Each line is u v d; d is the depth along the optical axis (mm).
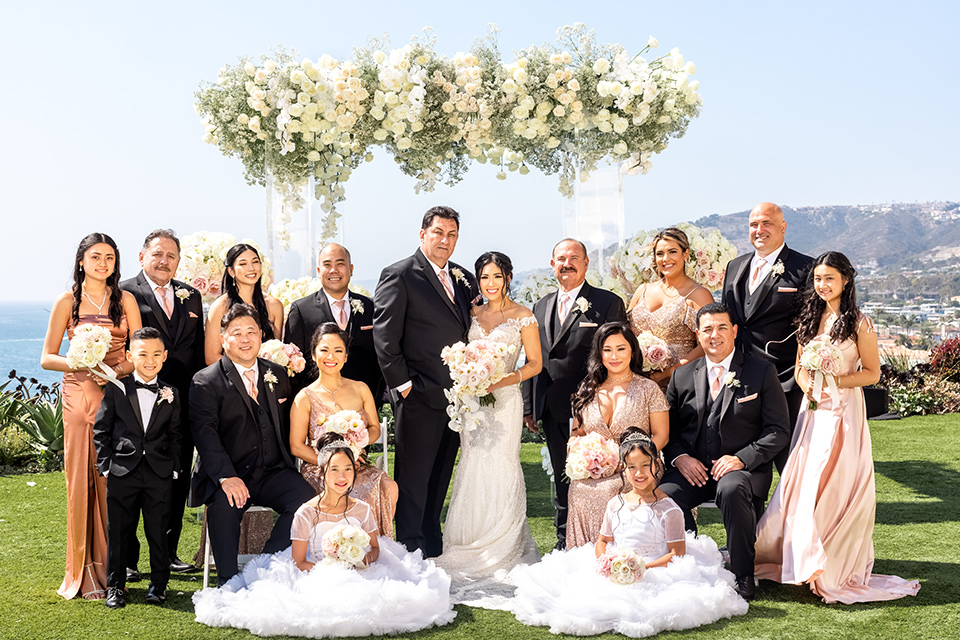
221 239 6832
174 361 4988
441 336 5133
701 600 3949
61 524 5957
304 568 4254
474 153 6844
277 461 4730
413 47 6617
